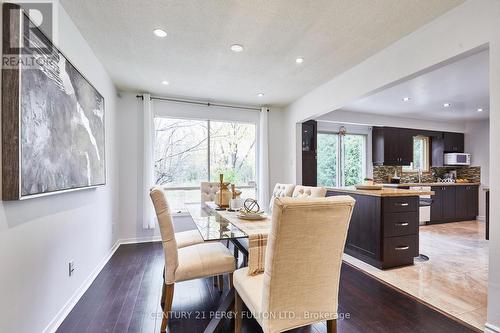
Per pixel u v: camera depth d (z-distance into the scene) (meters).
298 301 1.22
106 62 2.83
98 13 1.96
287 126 4.69
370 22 2.08
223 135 4.51
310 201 1.11
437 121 5.97
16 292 1.35
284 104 4.61
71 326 1.76
